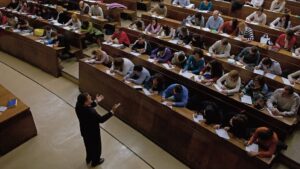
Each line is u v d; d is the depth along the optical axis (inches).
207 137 135.6
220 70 175.3
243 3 300.5
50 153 158.7
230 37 221.5
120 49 215.2
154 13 288.8
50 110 196.9
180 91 152.6
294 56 188.1
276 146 123.2
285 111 146.4
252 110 147.8
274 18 258.1
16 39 266.2
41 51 243.3
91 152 141.9
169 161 154.9
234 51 216.1
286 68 187.5
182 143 149.9
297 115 160.4
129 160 154.9
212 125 137.0
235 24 233.1
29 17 303.7
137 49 213.3
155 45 225.1
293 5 283.0
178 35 230.1
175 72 181.2
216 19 246.1
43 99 209.3
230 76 163.6
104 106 199.2
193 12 272.8
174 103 151.5
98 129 133.0
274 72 176.9
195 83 171.0
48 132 175.0
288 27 242.8
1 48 294.4
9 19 295.9
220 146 131.3
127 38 233.6
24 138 164.9
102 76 189.5
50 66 242.1
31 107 198.7
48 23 281.9
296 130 161.9
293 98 144.9
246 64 188.1
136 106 171.5
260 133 121.0
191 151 146.2
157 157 157.4
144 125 170.6
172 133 153.9
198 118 141.9
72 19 266.2
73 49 257.1
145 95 161.6
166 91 160.4
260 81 155.3
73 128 179.9
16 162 152.0
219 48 206.1
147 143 167.8
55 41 244.5
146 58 200.7
